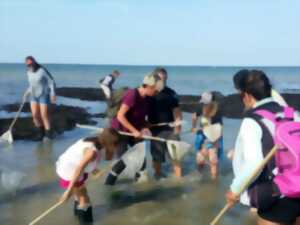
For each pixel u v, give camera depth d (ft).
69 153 18.49
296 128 12.66
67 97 79.05
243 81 13.73
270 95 13.74
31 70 35.70
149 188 23.30
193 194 22.38
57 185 23.62
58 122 44.34
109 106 24.44
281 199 12.71
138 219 19.11
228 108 55.31
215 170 25.23
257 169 12.56
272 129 12.79
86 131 41.75
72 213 19.66
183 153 24.80
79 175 17.63
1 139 35.60
